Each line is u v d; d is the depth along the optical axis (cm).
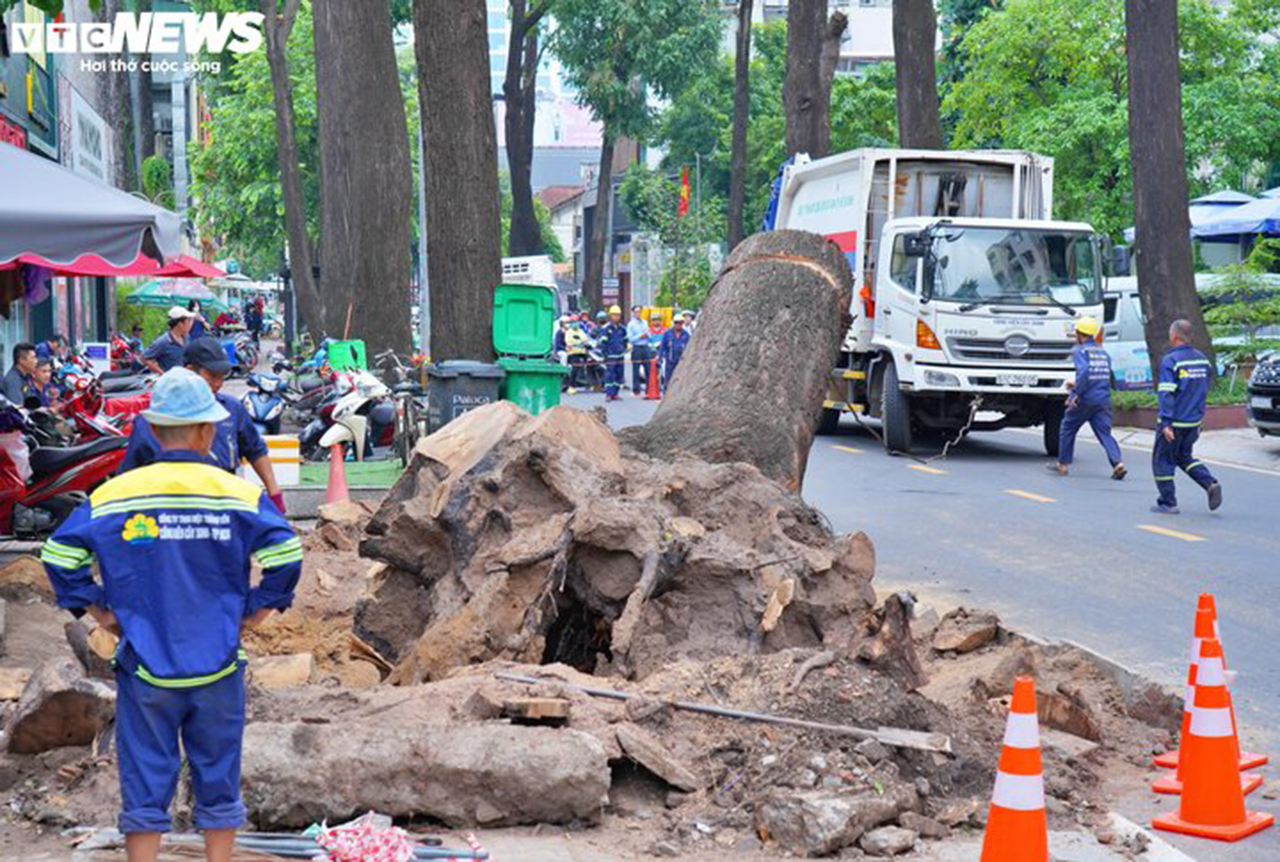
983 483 1878
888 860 595
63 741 674
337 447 1538
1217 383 2623
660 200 6172
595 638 841
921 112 2989
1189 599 1171
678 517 842
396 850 565
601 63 6062
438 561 867
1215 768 659
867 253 2302
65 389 1986
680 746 665
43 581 1062
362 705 691
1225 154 4122
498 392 1611
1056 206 4141
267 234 5478
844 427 2648
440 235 1714
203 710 514
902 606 758
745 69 4684
